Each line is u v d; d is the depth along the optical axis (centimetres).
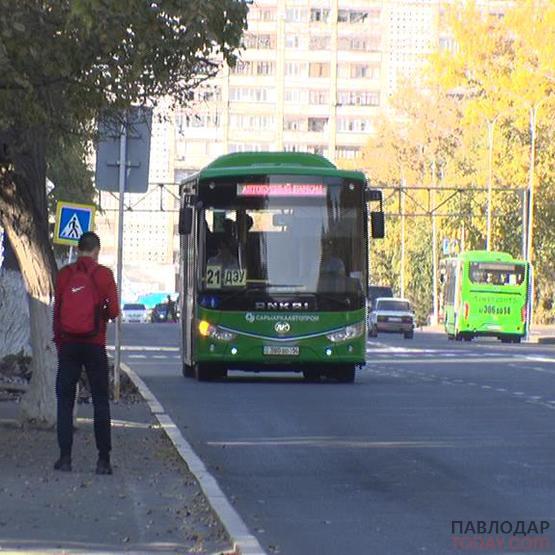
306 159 6812
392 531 2527
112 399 5269
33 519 2538
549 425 4494
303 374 7062
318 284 6469
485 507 2806
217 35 3030
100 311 3189
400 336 17438
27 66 3077
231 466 3472
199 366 6750
